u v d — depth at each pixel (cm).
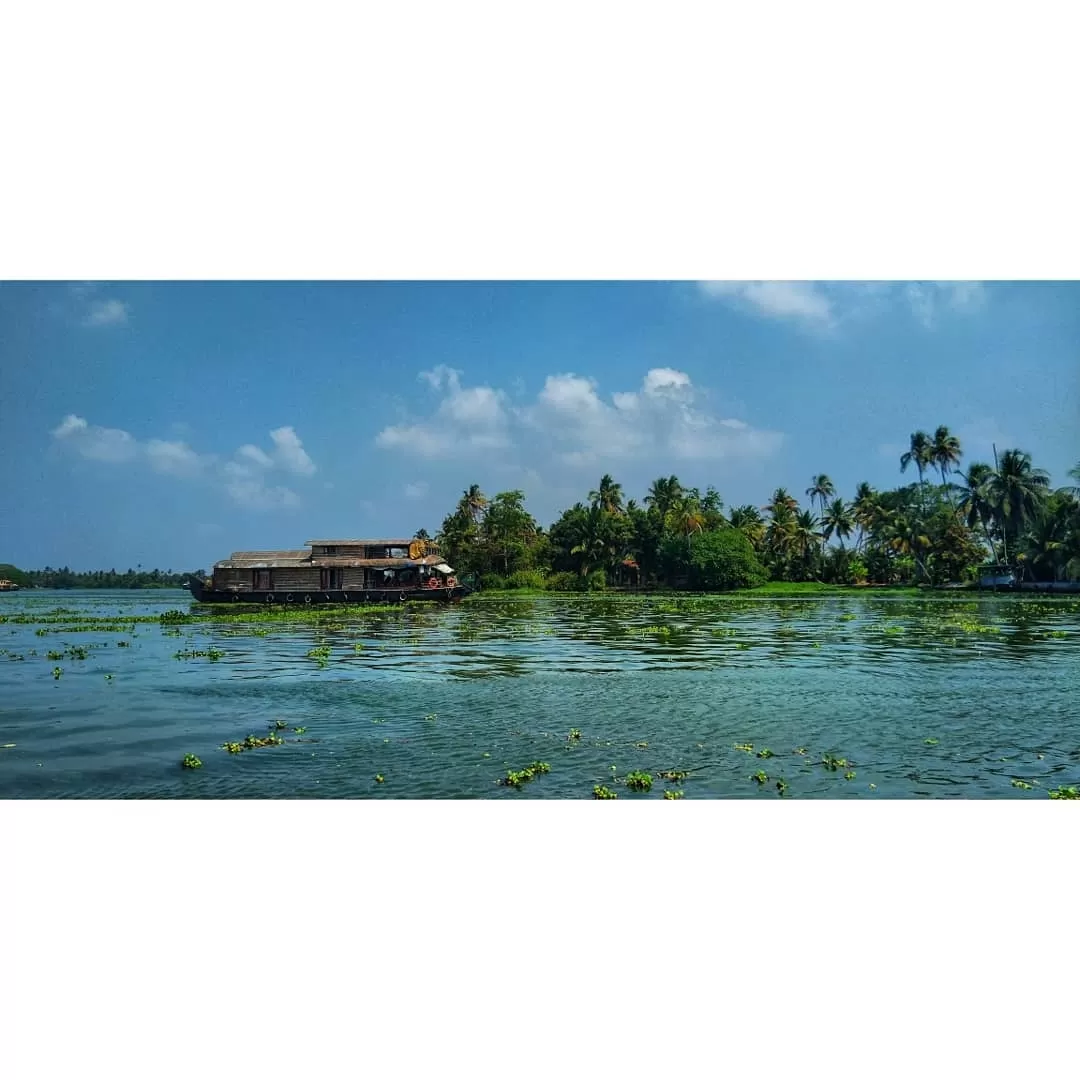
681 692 1966
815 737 1530
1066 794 1229
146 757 1426
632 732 1570
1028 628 3538
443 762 1381
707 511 9669
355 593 6050
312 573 6162
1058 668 2322
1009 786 1262
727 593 7981
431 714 1731
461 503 9450
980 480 7706
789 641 3084
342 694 1967
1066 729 1584
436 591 6112
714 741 1502
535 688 2033
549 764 1366
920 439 8338
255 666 2469
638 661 2516
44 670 2425
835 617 4381
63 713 1778
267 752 1447
